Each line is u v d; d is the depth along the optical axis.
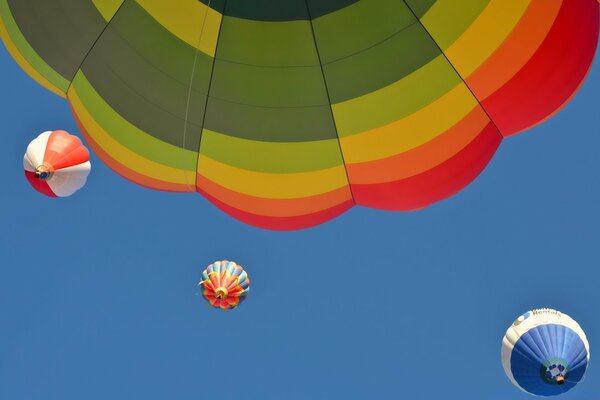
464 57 20.03
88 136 21.77
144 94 20.70
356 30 19.81
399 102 20.28
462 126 20.59
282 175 21.12
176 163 21.45
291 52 20.00
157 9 20.05
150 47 20.31
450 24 19.80
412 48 19.94
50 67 21.22
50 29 20.78
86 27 20.62
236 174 21.27
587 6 19.69
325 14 19.70
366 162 20.95
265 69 20.17
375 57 20.00
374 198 21.64
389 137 20.58
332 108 20.44
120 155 21.64
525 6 19.61
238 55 20.11
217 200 22.02
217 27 19.95
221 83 20.39
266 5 19.69
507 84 20.28
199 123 20.80
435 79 20.17
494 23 19.75
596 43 20.03
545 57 20.00
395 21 19.77
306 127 20.62
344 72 20.12
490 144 21.03
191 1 19.84
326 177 21.23
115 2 20.30
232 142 20.89
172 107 20.70
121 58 20.59
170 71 20.39
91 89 21.08
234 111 20.58
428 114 20.39
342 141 20.77
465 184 21.38
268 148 20.84
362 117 20.45
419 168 20.92
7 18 20.89
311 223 22.12
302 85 20.28
